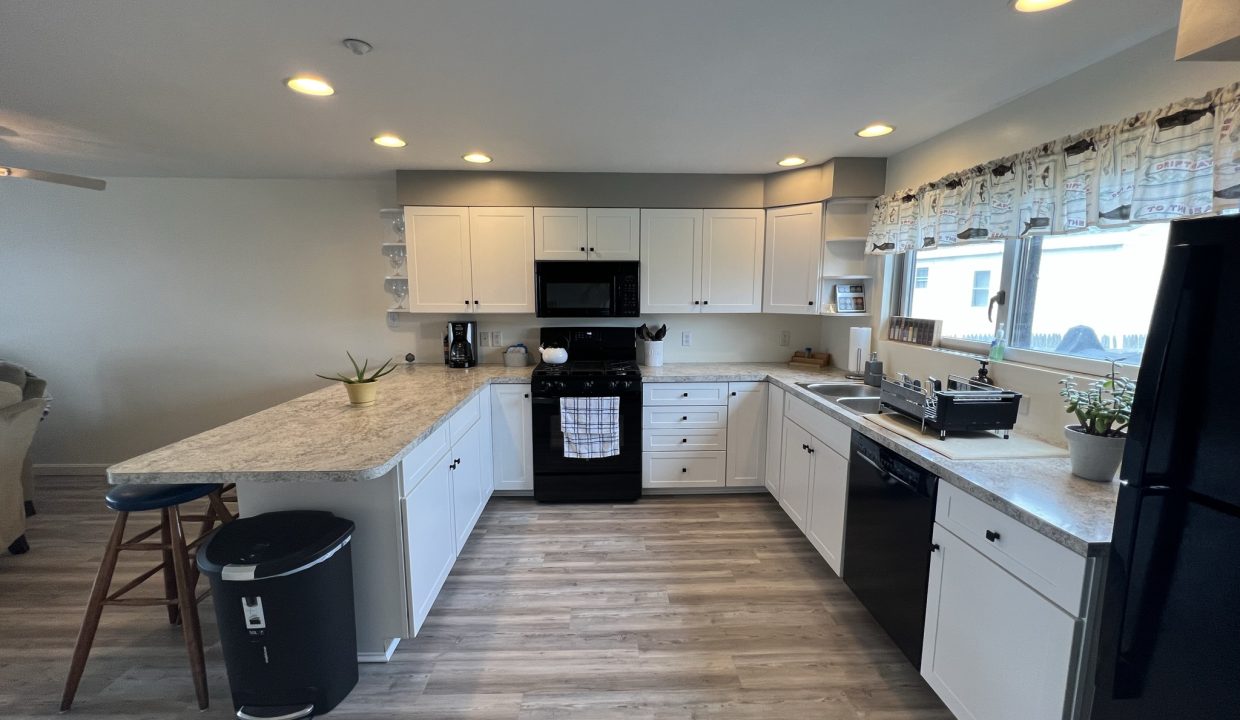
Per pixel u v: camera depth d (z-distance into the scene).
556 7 1.34
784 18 1.41
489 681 1.83
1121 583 1.00
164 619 2.16
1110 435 1.44
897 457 1.85
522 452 3.34
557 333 3.76
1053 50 1.61
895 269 3.02
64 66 1.69
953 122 2.32
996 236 2.05
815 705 1.72
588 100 2.03
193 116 2.20
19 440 2.60
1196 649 0.88
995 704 1.38
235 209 3.64
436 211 3.35
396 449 1.73
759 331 3.88
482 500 3.06
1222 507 0.83
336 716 1.67
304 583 1.55
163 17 1.38
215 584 1.51
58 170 3.30
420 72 1.76
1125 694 1.01
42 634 2.06
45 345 3.68
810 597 2.33
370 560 1.85
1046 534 1.19
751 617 2.18
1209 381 0.84
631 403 3.27
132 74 1.76
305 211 3.66
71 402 3.74
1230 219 0.80
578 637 2.06
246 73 1.76
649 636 2.06
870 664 1.91
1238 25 0.83
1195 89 1.42
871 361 2.93
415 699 1.75
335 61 1.67
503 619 2.18
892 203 2.80
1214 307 0.83
